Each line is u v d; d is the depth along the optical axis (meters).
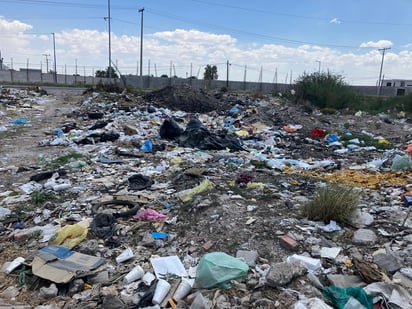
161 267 4.04
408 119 20.50
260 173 8.30
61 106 20.19
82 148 10.70
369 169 9.40
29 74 54.44
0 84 34.97
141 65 41.03
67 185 6.91
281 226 4.87
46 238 4.84
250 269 3.93
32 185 7.08
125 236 4.89
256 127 15.57
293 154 11.48
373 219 5.29
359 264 3.94
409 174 8.50
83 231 4.81
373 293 3.43
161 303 3.43
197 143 11.34
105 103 19.98
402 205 6.16
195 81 47.69
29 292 3.72
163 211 5.69
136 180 7.19
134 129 12.87
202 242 4.62
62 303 3.51
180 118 16.64
